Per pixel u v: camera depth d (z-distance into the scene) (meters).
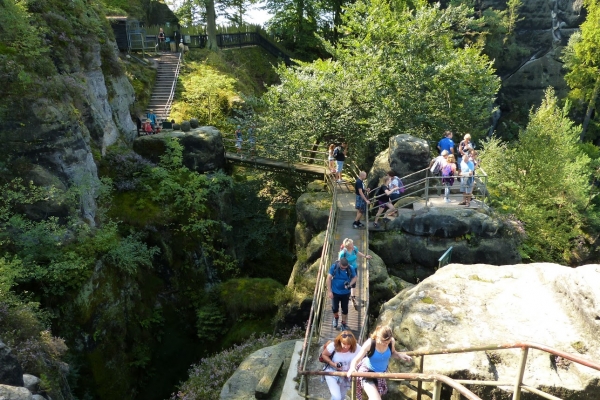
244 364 9.70
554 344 6.84
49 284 12.60
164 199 17.58
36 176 13.50
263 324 15.36
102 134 17.88
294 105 19.67
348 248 9.40
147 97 25.27
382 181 15.39
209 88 25.67
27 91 13.76
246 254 20.00
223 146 20.75
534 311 7.54
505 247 12.83
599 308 6.79
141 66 26.73
